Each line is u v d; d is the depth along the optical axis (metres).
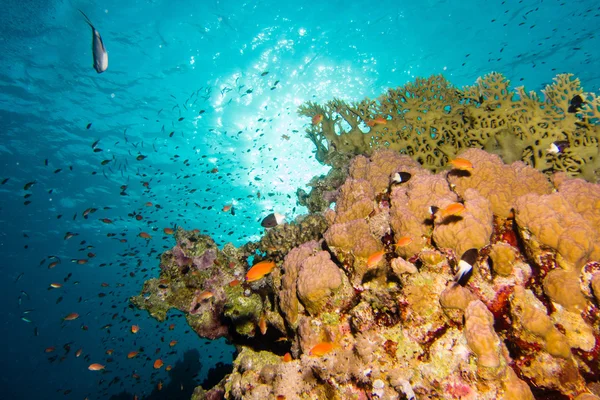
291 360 3.80
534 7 15.54
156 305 6.18
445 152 6.41
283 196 21.92
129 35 16.95
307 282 3.26
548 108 5.54
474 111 6.09
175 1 15.55
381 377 2.85
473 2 15.29
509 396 2.30
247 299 5.66
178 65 17.92
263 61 17.36
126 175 24.09
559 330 2.48
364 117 7.48
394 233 3.51
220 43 16.95
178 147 21.69
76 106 20.31
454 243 2.86
